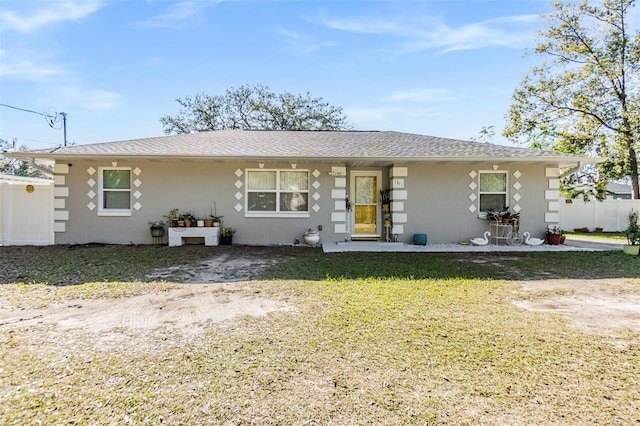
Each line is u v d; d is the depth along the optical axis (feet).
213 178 35.76
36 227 34.55
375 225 39.65
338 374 9.55
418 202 36.88
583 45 68.23
